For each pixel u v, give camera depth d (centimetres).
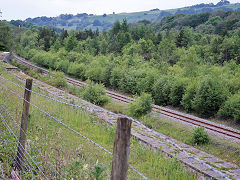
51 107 1268
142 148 898
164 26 12106
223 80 2766
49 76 3719
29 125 848
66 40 8400
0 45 8169
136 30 9331
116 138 259
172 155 880
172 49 6366
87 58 5656
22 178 462
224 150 1293
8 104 1031
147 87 3127
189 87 2467
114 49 7225
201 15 11519
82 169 471
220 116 2212
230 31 7631
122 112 2205
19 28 10375
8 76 2444
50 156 548
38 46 8575
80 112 1278
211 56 5553
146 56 6172
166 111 2241
